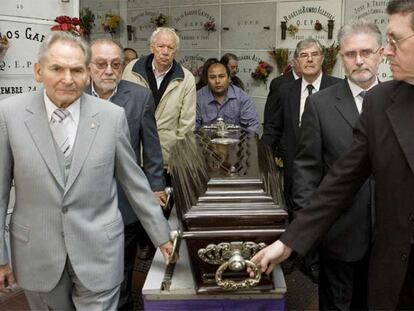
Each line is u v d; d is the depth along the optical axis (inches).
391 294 48.1
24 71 102.0
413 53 42.4
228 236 50.5
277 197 53.7
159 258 64.6
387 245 48.2
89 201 58.1
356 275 74.6
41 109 56.4
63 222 56.8
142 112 84.1
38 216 57.0
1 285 59.7
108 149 58.7
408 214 46.1
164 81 113.9
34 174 55.7
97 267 59.3
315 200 53.3
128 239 86.2
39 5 103.1
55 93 54.6
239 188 53.1
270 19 179.9
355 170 51.8
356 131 52.4
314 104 72.3
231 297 54.2
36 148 55.6
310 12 168.9
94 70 78.9
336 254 70.9
